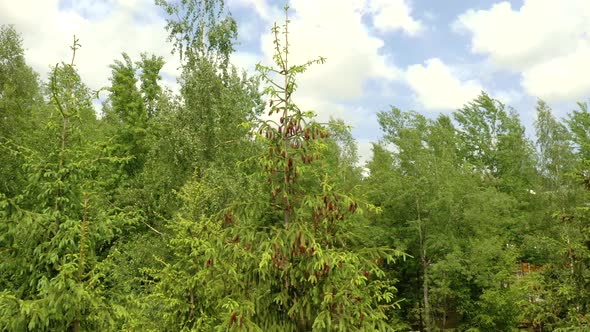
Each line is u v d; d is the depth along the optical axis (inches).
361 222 756.6
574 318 477.1
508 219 926.4
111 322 255.0
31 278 252.7
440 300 847.7
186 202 385.1
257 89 869.8
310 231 253.0
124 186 832.3
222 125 741.3
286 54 266.7
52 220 264.2
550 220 948.0
